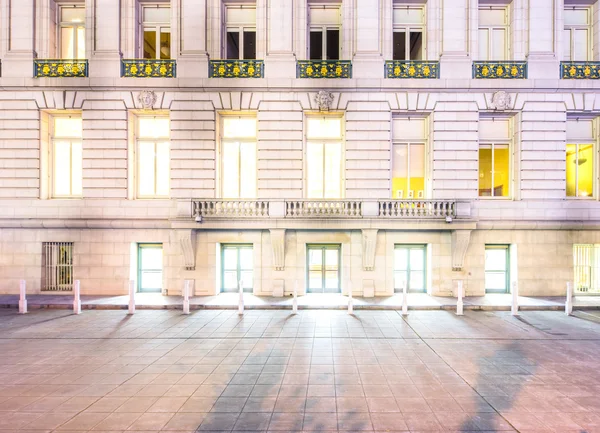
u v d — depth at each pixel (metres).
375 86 15.43
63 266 15.93
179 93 15.66
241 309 12.57
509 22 15.92
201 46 15.67
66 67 15.80
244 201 14.98
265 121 15.64
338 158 16.12
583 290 15.70
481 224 15.37
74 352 8.66
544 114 15.45
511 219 15.35
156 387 6.73
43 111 15.88
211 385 6.80
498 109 15.48
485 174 16.02
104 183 15.68
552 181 15.45
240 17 16.25
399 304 13.53
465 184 15.53
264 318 11.96
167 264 15.58
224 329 10.66
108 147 15.66
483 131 15.99
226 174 16.19
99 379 7.11
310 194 16.11
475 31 15.62
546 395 6.41
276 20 15.68
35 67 15.80
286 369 7.58
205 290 15.43
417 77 15.62
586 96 15.45
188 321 11.59
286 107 15.63
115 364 7.89
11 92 15.70
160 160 16.23
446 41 15.59
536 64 15.48
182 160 15.66
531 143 15.46
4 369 7.63
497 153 15.99
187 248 15.13
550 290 15.47
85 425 5.42
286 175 15.65
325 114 15.98
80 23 16.36
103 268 15.67
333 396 6.34
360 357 8.30
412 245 15.98
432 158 15.62
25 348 8.96
